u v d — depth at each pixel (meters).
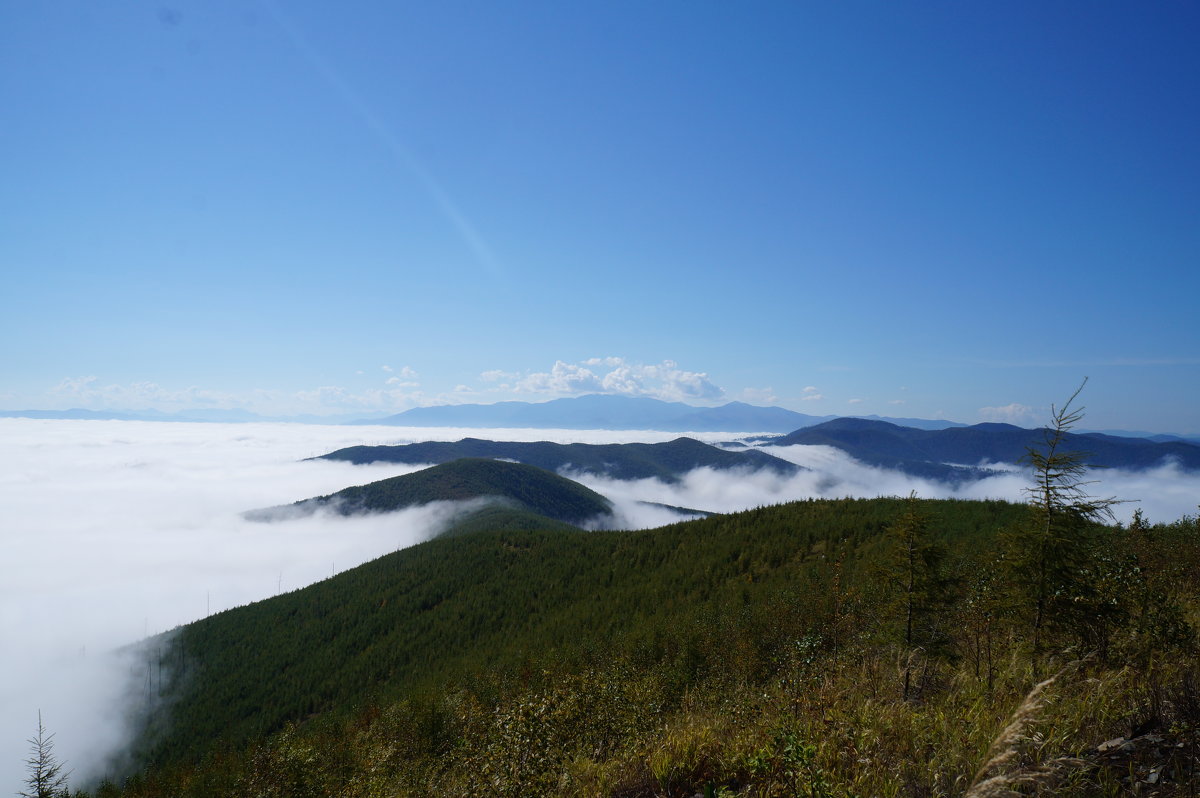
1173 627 7.83
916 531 11.16
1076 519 9.04
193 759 108.44
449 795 12.80
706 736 7.74
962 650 9.85
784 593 36.38
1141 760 5.10
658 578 88.19
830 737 6.63
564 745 9.16
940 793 5.27
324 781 25.78
